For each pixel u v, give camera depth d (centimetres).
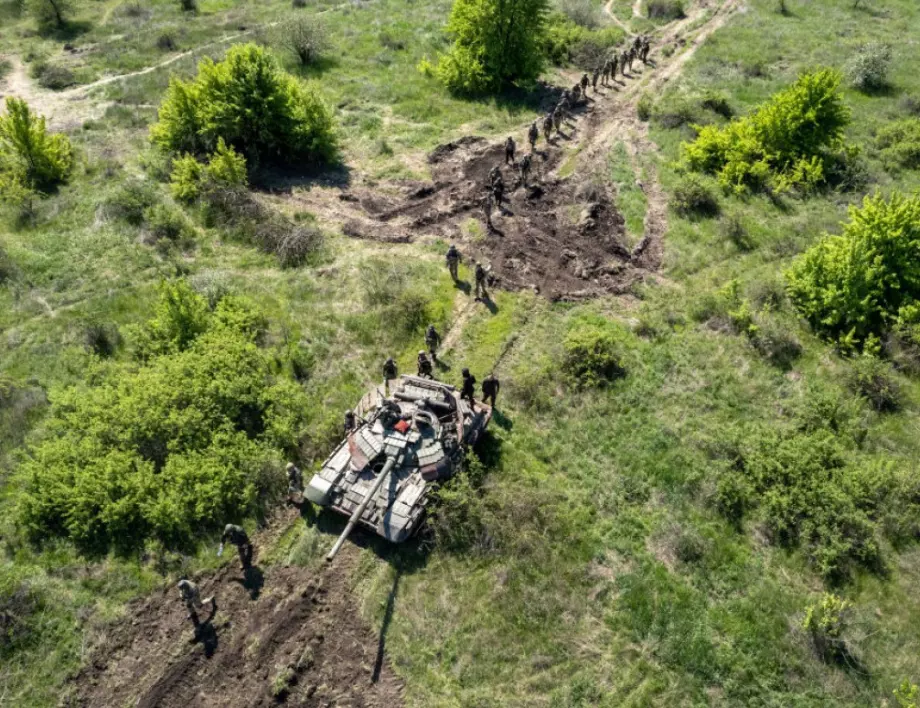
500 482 1460
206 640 1216
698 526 1393
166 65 3544
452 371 1741
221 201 2300
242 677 1170
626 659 1187
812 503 1380
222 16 4375
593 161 2653
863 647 1200
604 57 3653
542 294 2011
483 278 1930
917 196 1911
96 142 2803
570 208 2370
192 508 1380
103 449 1460
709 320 1903
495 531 1345
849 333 1802
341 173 2627
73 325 1859
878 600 1276
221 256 2145
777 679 1163
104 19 4466
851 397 1686
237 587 1293
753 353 1805
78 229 2239
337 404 1652
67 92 3322
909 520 1381
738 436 1538
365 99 3181
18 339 1822
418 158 2719
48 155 2494
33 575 1298
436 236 2250
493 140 2838
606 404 1647
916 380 1747
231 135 2583
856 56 3444
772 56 3662
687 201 2345
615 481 1480
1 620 1219
